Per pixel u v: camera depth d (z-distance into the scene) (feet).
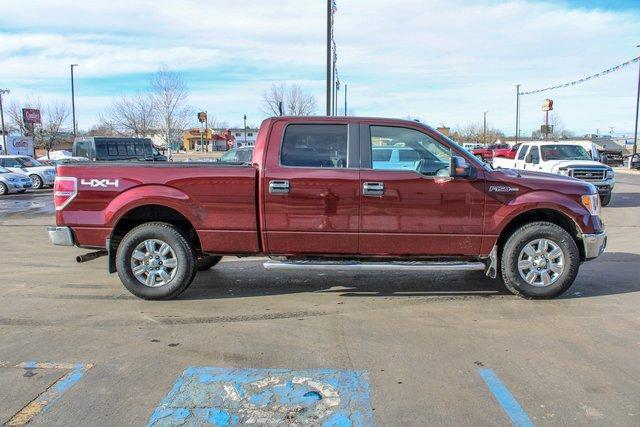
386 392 12.18
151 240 19.38
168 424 10.82
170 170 19.19
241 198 18.98
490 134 323.78
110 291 20.97
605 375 13.07
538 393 12.14
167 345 15.11
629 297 19.81
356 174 18.76
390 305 18.95
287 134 19.21
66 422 10.90
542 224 19.21
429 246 19.04
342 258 19.45
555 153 54.65
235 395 12.05
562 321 17.10
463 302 19.29
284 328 16.53
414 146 19.36
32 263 26.61
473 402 11.73
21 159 84.99
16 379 12.89
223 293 20.61
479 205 18.85
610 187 50.26
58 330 16.34
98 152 76.54
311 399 11.84
